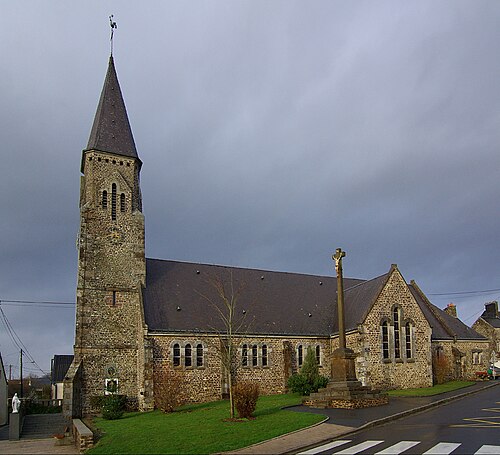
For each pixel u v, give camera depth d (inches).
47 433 1246.9
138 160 1748.3
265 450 682.2
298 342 1675.7
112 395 1342.3
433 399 1194.6
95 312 1528.1
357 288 1819.6
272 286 1868.8
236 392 990.4
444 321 1994.3
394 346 1600.6
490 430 731.4
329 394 1126.4
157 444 756.0
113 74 1835.6
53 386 2726.4
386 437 725.9
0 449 947.3
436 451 602.9
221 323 1592.0
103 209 1626.5
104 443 816.3
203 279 1755.7
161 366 1440.7
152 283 1646.2
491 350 2148.1
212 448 705.6
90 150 1663.4
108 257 1590.8
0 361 1701.5
